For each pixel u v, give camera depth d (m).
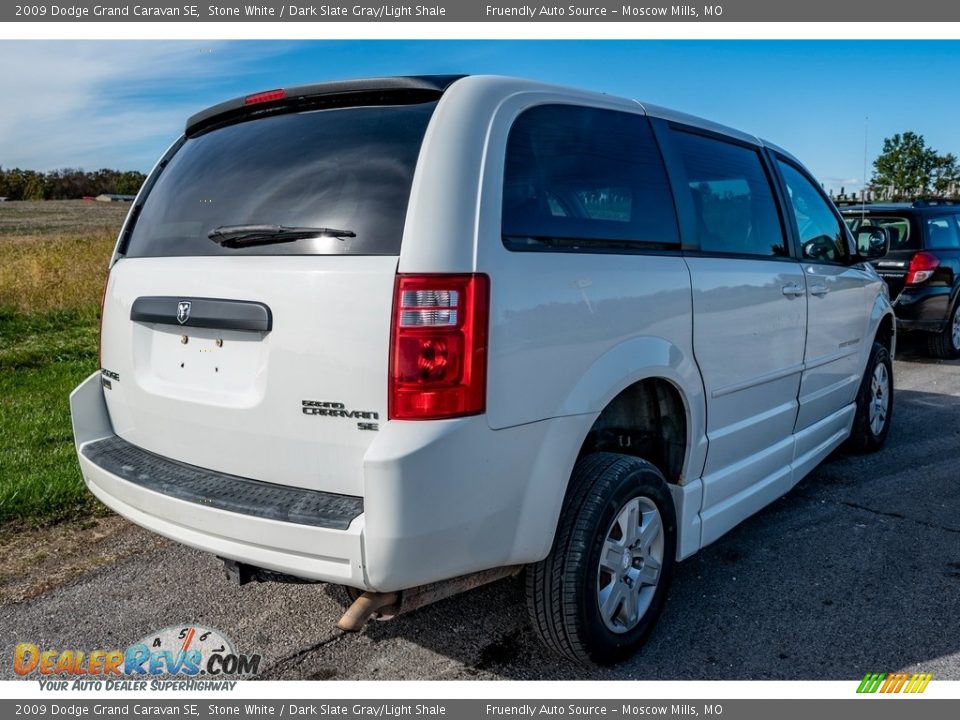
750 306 3.54
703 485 3.31
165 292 2.75
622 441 3.30
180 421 2.74
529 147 2.63
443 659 3.00
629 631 2.92
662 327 2.97
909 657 2.97
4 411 6.22
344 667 2.96
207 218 2.78
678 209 3.22
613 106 3.07
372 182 2.43
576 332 2.59
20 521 4.24
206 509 2.45
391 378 2.24
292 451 2.46
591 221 2.79
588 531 2.67
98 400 3.18
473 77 2.61
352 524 2.24
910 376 8.26
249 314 2.47
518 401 2.42
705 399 3.25
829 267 4.46
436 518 2.26
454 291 2.26
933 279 8.91
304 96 2.76
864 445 5.34
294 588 3.56
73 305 11.86
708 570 3.71
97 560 3.84
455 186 2.35
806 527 4.20
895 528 4.17
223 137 3.00
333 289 2.33
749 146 3.93
